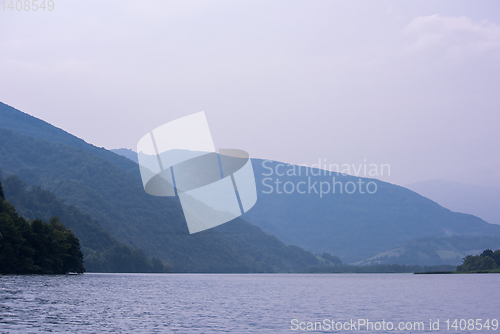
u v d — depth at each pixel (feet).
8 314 155.53
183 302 223.30
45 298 208.64
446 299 266.77
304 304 226.99
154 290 307.78
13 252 393.09
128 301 216.74
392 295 303.07
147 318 160.66
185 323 151.43
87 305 190.70
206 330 139.13
